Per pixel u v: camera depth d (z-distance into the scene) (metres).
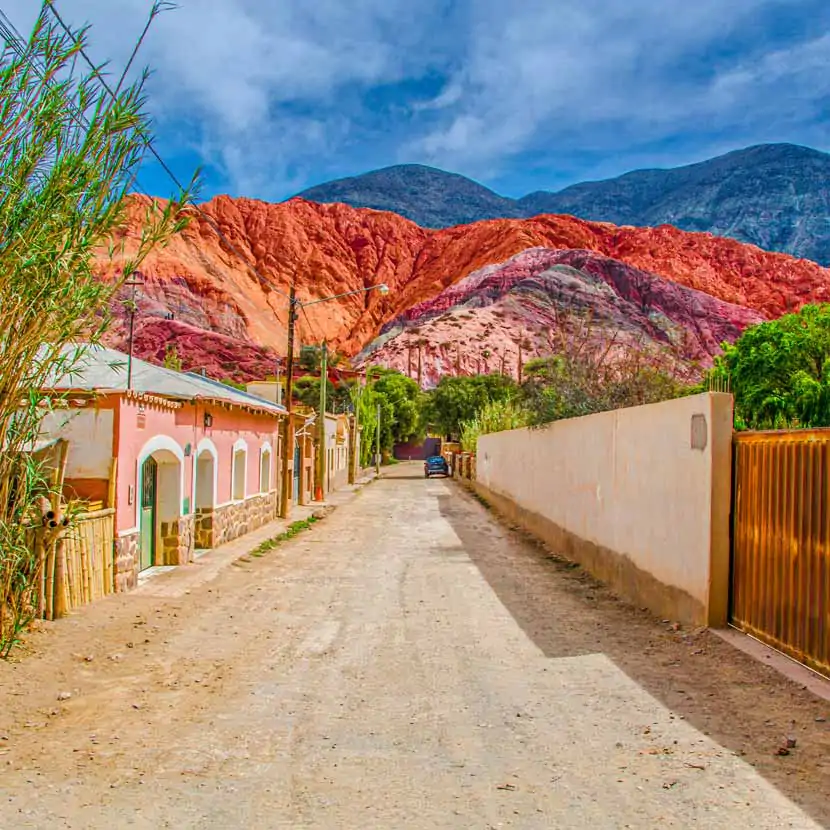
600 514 13.77
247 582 13.57
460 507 31.73
